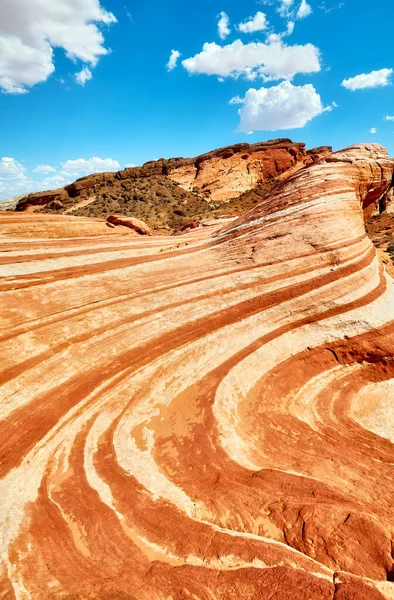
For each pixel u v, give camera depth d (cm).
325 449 923
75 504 697
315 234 1650
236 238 1886
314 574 507
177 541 602
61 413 974
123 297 1380
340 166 2034
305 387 1253
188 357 1241
